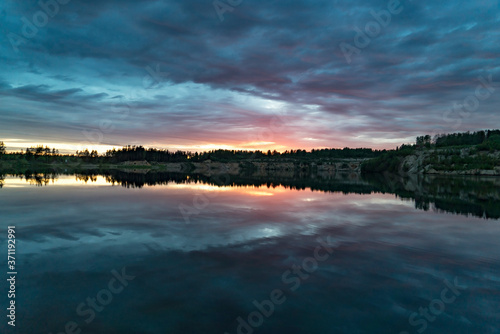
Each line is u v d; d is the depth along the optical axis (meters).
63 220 18.45
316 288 8.91
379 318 7.27
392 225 17.94
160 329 6.72
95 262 11.04
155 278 9.57
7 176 67.50
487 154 129.38
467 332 6.71
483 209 24.33
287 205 25.84
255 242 13.97
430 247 13.30
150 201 27.38
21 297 8.20
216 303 7.93
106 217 19.56
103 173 91.44
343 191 40.38
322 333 6.64
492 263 11.20
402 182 64.44
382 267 10.73
